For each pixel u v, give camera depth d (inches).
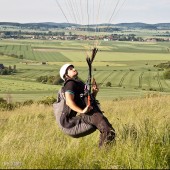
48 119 954.1
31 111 1206.9
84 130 348.2
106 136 342.6
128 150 325.4
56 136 564.4
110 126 349.4
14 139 561.3
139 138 368.5
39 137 585.6
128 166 294.8
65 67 369.7
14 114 1099.3
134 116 751.1
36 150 368.8
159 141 343.6
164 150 315.3
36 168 294.7
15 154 390.0
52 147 396.8
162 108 900.6
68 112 352.5
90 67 354.3
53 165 302.2
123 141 359.9
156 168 286.8
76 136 353.1
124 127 430.9
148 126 415.5
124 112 934.4
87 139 424.8
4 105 1811.0
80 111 342.6
